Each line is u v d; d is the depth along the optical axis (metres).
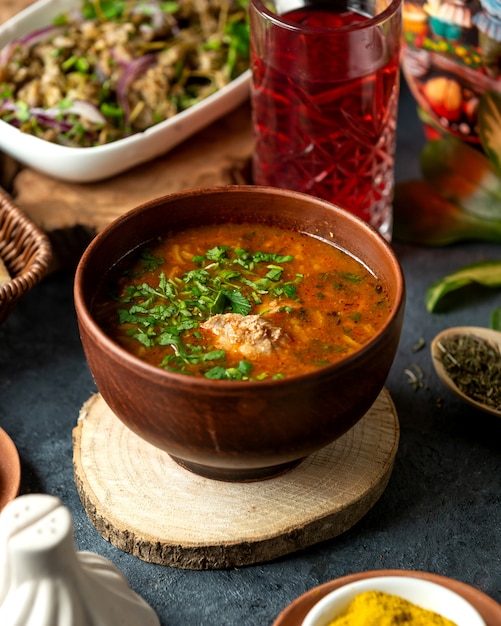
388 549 0.74
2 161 0.96
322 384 0.67
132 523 0.73
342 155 0.88
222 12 1.01
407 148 1.02
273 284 0.75
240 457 0.70
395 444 0.77
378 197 0.91
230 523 0.73
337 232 0.77
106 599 0.67
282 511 0.73
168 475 0.75
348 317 0.73
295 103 0.86
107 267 0.76
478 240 0.95
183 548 0.72
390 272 0.73
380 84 0.86
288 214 0.78
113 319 0.73
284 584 0.73
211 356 0.71
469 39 0.88
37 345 0.87
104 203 0.91
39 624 0.65
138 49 0.97
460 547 0.74
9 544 0.64
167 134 0.92
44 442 0.81
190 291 0.75
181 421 0.68
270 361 0.71
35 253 0.84
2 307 0.80
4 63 0.96
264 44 0.85
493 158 0.91
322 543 0.75
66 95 0.94
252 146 0.96
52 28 0.99
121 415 0.71
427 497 0.77
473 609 0.66
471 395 0.81
